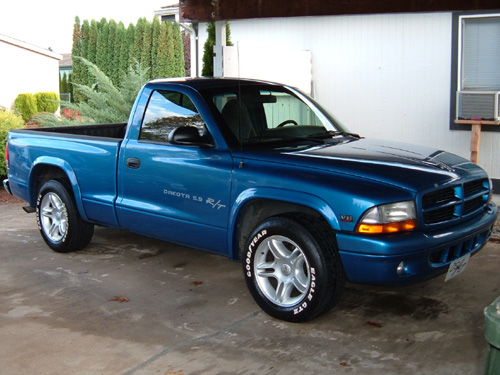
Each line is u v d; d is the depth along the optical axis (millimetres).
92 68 11242
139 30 27719
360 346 4230
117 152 5723
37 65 28469
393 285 4293
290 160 4699
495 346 2535
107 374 3902
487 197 5117
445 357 4047
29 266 6148
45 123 11219
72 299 5223
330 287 4363
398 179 4352
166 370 3939
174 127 5355
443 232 4395
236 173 4820
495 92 8844
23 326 4668
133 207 5602
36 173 6691
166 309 4977
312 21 10250
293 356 4094
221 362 4031
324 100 10422
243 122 5203
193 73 12141
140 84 11133
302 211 4684
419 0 5531
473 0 5309
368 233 4180
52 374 3916
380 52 9781
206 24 11609
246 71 10477
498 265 5949
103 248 6730
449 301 5039
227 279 5699
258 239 4668
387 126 9938
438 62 9336
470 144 9180
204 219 5086
